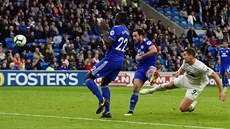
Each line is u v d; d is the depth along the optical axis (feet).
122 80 181.57
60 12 206.28
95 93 76.74
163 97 124.88
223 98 79.10
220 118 79.36
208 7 242.58
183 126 69.21
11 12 194.59
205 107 98.32
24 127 67.41
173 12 245.86
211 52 217.36
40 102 106.01
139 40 83.46
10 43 186.29
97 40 195.11
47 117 78.43
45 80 173.88
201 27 238.89
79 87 168.86
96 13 212.43
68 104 101.76
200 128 67.36
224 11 242.99
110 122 72.79
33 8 198.18
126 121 74.02
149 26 214.48
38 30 194.08
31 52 185.26
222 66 164.96
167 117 79.87
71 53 182.29
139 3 249.34
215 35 227.81
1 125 69.26
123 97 124.67
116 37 77.46
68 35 201.98
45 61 181.57
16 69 173.68
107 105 78.48
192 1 244.63
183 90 156.56
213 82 189.26
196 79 83.56
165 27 240.73
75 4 214.28
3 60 173.78
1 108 92.58
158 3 247.50
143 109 92.63
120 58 78.33
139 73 83.20
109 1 228.43
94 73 77.71
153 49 82.28
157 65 193.88
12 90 148.46
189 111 87.20
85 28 203.62
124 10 221.25
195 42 224.33
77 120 74.84
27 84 172.24
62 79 175.32
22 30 190.80
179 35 236.22
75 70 177.06
